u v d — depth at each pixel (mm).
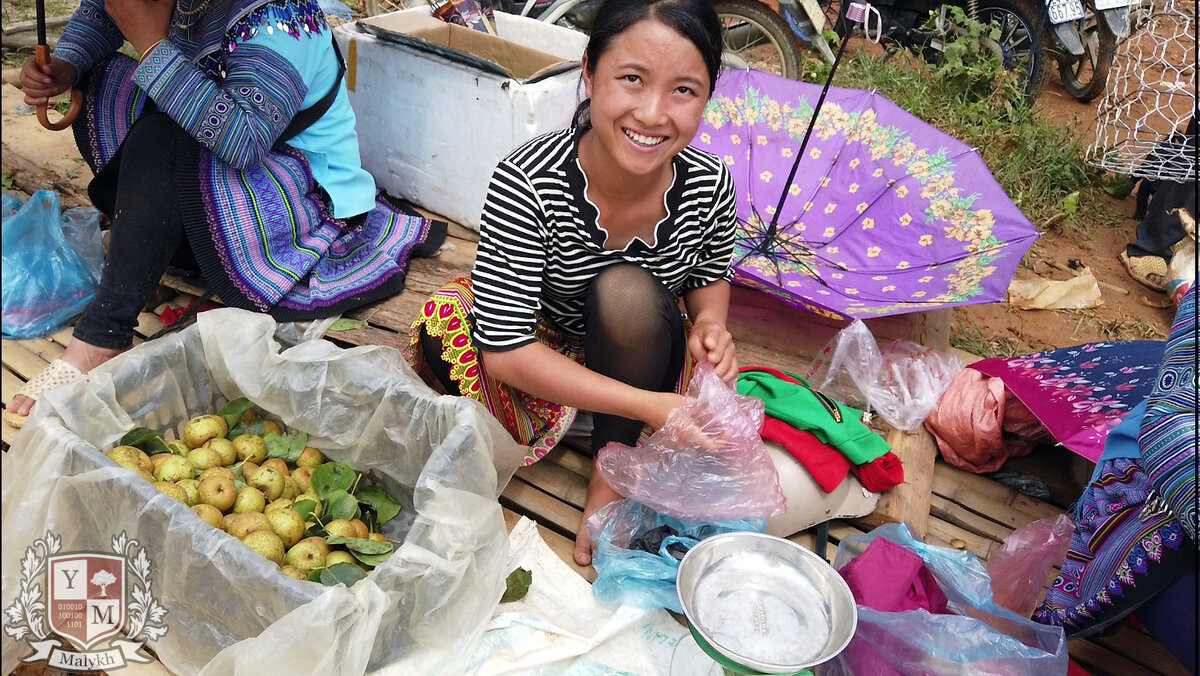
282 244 2414
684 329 1986
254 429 2064
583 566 1933
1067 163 4090
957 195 2646
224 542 1517
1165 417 1492
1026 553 1911
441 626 1648
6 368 2320
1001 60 4734
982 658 1522
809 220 2826
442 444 1727
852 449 2029
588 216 1748
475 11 3238
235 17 2219
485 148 2830
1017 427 2303
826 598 1548
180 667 1658
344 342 2441
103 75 2463
